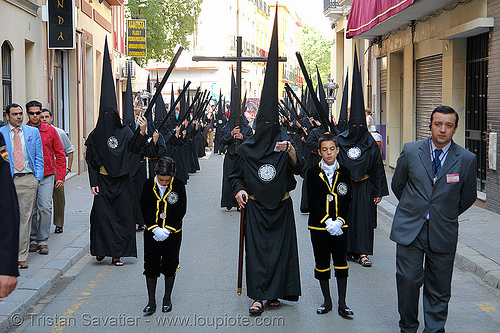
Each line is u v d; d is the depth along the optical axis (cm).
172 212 658
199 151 2945
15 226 343
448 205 542
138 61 3562
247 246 659
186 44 3550
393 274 821
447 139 539
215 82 4866
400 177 564
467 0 1413
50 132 935
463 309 668
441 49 1619
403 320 563
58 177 982
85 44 2312
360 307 675
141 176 1141
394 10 1650
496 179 1240
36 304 700
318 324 619
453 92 1515
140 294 737
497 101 1238
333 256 643
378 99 2378
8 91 1469
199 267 860
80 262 906
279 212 658
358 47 2844
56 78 2028
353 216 870
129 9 3466
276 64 642
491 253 880
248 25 5869
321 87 1331
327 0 3122
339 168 648
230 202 1358
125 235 883
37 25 1688
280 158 651
